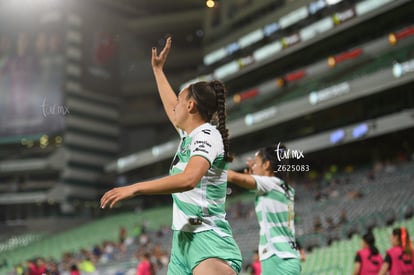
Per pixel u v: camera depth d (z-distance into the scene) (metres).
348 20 91.88
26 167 136.38
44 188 137.00
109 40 147.62
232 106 115.12
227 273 6.56
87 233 111.44
